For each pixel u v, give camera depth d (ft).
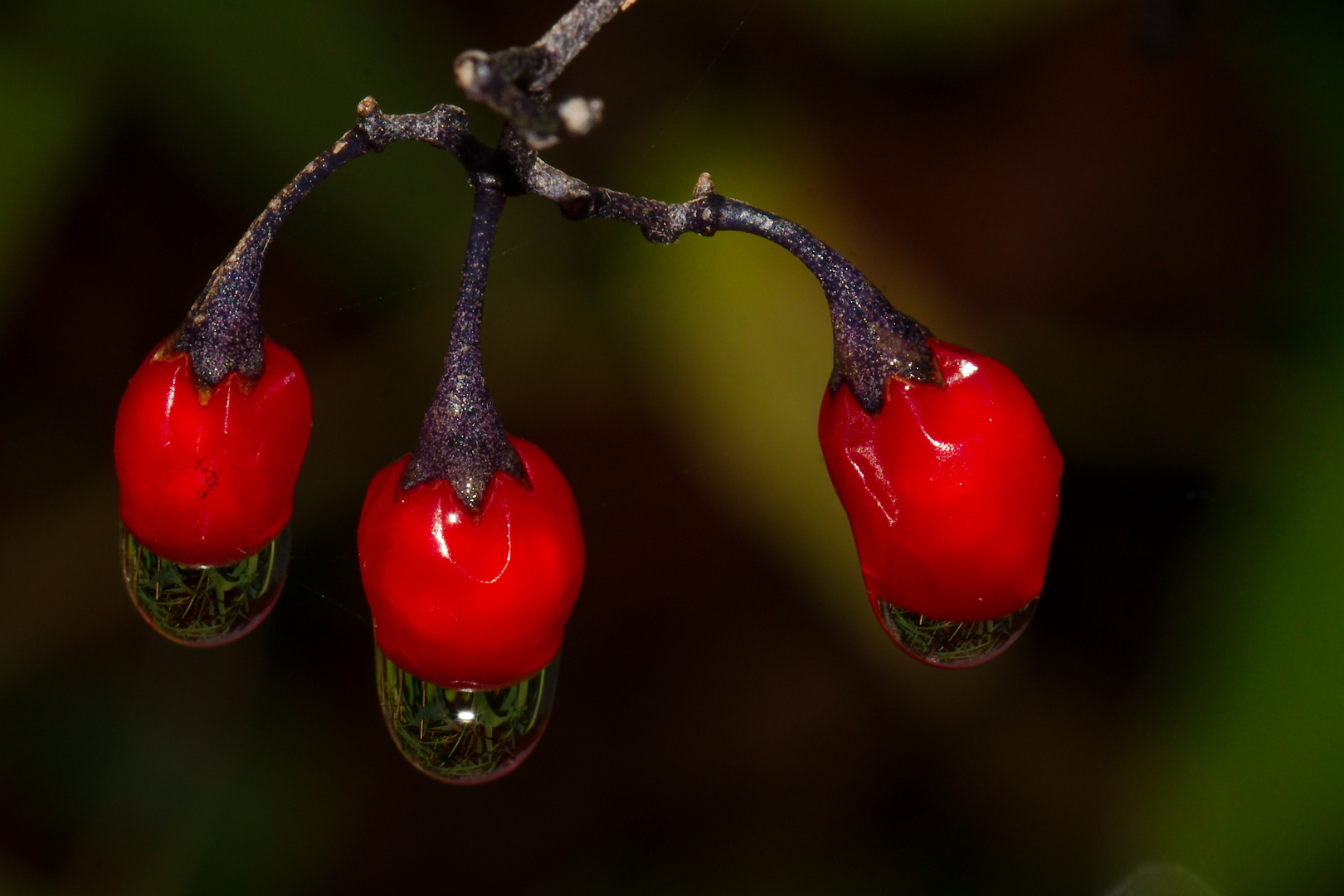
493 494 0.57
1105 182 0.73
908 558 0.58
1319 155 0.70
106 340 0.76
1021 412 0.58
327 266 0.72
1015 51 0.73
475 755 0.58
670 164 0.71
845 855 0.77
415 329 0.73
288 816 0.75
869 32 0.72
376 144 0.58
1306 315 0.69
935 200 0.73
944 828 0.77
